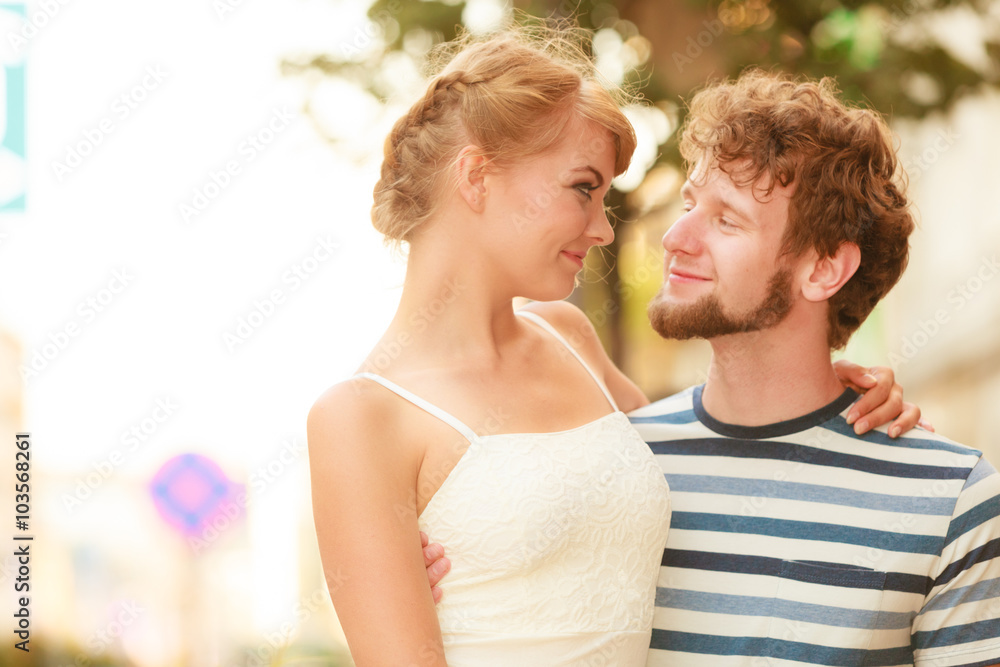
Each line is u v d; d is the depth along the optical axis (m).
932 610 1.55
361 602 1.27
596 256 3.35
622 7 3.15
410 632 1.26
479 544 1.35
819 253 1.60
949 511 1.55
